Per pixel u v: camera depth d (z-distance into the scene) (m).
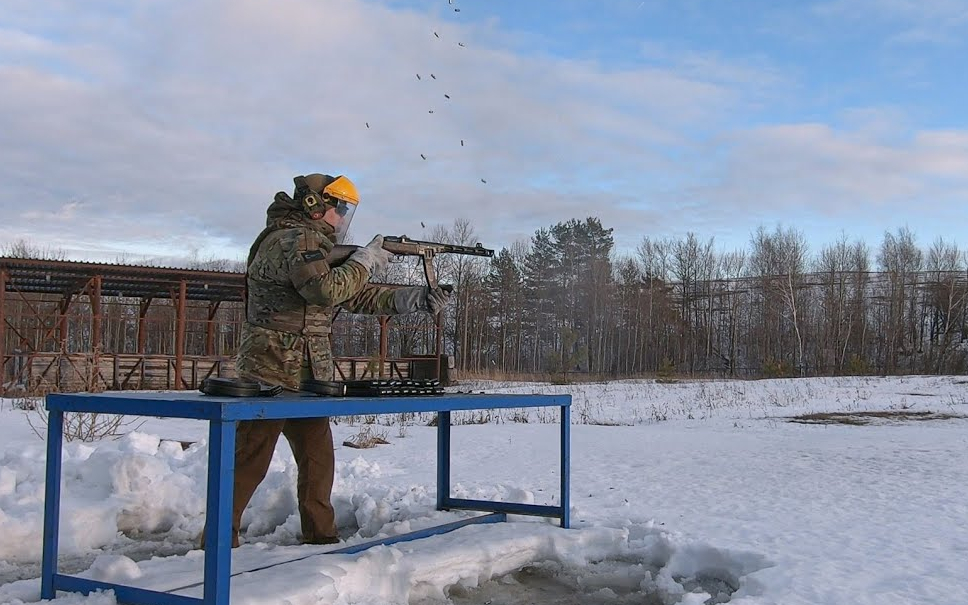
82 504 4.76
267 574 3.17
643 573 4.06
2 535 4.17
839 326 52.69
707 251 64.00
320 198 3.91
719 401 20.48
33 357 18.59
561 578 4.01
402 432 11.70
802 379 30.95
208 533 2.50
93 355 18.02
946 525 4.88
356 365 23.17
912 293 55.34
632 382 33.50
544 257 63.62
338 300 3.60
